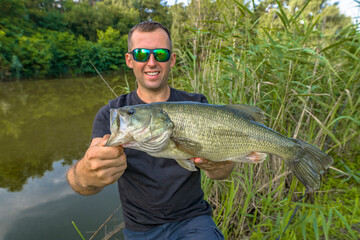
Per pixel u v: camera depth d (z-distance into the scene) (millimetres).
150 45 723
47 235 1049
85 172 479
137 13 18984
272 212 1036
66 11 17969
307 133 1210
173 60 836
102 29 17094
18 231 1070
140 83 769
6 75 7566
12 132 2471
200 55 1349
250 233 967
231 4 1234
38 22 13945
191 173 704
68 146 2111
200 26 1272
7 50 7691
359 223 895
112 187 1435
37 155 1925
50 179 1557
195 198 723
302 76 1210
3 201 1306
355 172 1108
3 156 1900
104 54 10602
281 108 1011
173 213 695
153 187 687
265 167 1074
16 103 3904
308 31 1015
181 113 605
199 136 607
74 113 3240
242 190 1046
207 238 639
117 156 470
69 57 9672
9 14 10930
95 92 4844
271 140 643
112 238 1024
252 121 649
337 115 1234
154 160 693
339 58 1267
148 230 696
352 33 1121
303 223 762
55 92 4996
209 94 1117
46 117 3045
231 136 625
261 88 1210
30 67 8383
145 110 578
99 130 721
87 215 1183
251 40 1136
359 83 1215
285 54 1024
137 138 558
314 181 625
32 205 1267
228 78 1140
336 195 1069
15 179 1550
